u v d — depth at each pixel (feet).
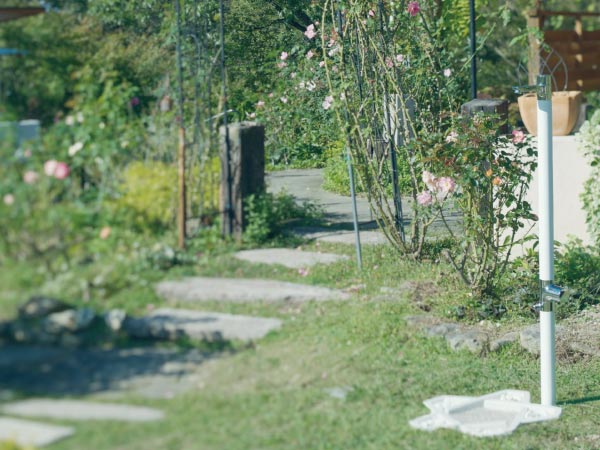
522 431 20.83
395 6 29.86
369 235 29.17
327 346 21.56
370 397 20.18
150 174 21.27
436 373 22.34
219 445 16.31
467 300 25.99
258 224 26.11
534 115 34.55
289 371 19.85
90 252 19.07
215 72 29.99
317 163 40.83
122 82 21.74
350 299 24.16
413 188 28.22
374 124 29.81
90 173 19.88
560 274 29.53
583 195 31.71
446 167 26.11
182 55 25.64
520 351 24.73
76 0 20.93
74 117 19.81
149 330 18.78
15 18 19.39
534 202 31.73
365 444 18.20
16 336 17.06
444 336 24.00
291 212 30.04
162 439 16.02
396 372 21.70
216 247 23.93
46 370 16.74
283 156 40.75
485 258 26.07
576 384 23.88
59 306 17.85
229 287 21.76
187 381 17.95
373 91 29.89
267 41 43.09
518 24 66.74
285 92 41.45
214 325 19.99
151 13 24.11
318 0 34.94
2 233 17.63
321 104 40.45
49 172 18.60
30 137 18.80
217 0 30.27
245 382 18.75
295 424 17.99
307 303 23.12
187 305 20.53
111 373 17.35
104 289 18.93
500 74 69.72
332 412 18.98
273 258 25.03
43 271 17.99
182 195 22.12
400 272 26.99
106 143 20.27
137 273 20.11
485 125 26.02
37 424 15.47
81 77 20.33
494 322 25.75
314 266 25.23
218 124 26.25
